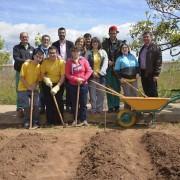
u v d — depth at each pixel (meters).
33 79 11.66
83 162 8.73
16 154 8.99
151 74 12.08
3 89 20.16
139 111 11.58
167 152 8.91
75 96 11.74
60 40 12.18
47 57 11.95
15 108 14.27
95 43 12.02
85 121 11.98
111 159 8.44
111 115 12.46
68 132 11.11
